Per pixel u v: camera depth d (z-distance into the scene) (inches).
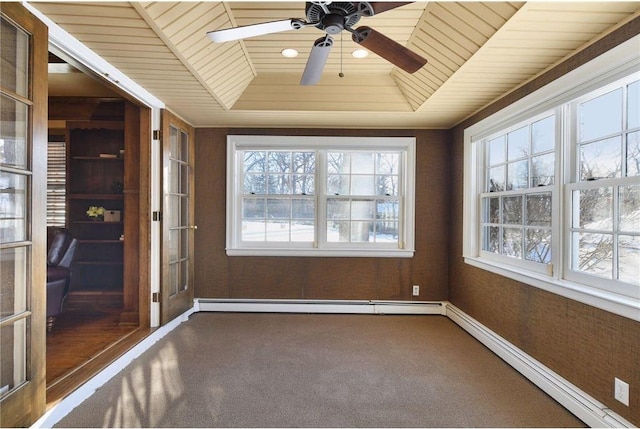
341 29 59.7
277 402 81.7
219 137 154.6
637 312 64.2
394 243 156.3
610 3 63.9
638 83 69.2
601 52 74.6
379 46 67.7
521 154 107.3
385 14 85.9
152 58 88.7
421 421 75.0
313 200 156.7
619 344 69.1
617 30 70.6
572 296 79.9
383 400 83.0
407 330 131.7
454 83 102.4
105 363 93.0
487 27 74.7
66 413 76.0
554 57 85.1
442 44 89.2
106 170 156.0
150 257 122.1
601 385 73.1
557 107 88.0
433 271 153.9
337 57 111.6
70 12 69.0
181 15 74.9
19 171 63.9
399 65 74.8
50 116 147.0
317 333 127.6
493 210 123.3
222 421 74.5
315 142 152.7
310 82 83.0
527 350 97.9
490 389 88.4
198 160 154.8
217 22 83.7
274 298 154.6
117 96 144.6
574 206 85.0
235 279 155.2
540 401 83.1
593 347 75.2
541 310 92.3
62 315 137.1
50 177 176.6
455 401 82.7
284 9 83.7
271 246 155.9
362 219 156.6
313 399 83.1
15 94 63.4
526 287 98.7
